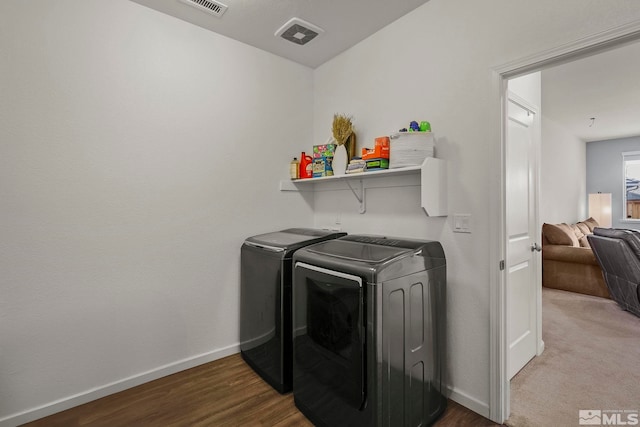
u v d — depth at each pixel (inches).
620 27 51.9
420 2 81.7
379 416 55.5
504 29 66.3
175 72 88.6
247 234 103.7
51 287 71.7
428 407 66.2
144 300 83.9
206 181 94.7
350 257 63.1
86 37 75.3
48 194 71.1
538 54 61.3
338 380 61.2
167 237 87.6
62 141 72.6
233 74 100.1
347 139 100.7
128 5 81.0
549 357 97.7
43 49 70.2
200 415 70.6
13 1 67.1
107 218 78.5
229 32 96.0
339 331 60.9
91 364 76.3
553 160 207.8
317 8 84.5
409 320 61.6
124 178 80.7
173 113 88.4
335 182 112.2
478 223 71.0
